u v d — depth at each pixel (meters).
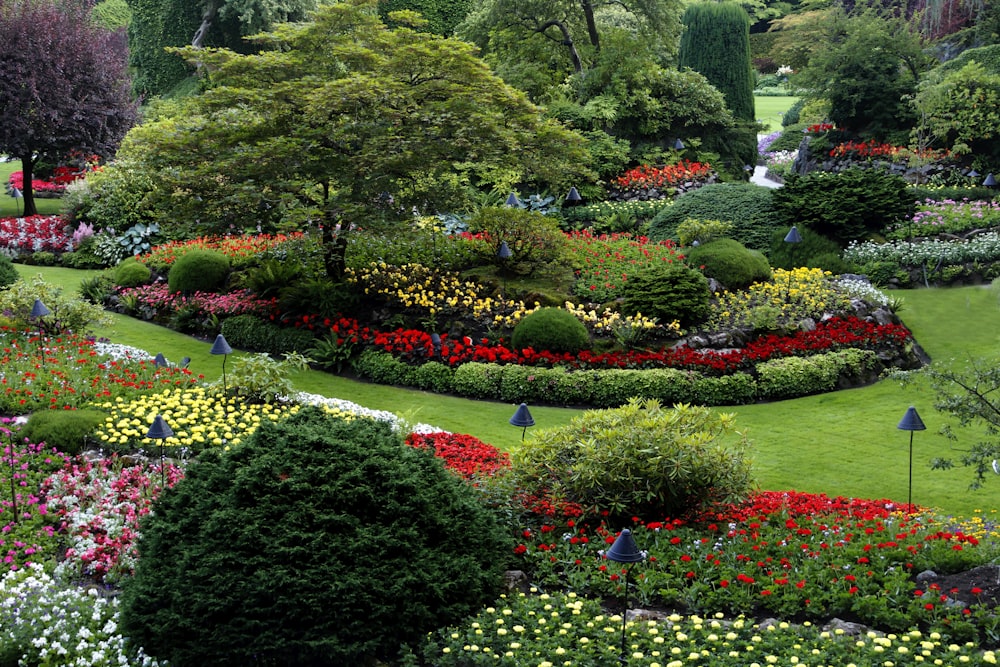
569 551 8.93
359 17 17.78
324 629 6.88
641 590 8.20
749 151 30.69
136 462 11.34
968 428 13.63
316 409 8.47
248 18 40.28
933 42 37.38
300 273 19.14
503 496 9.66
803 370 15.58
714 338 16.56
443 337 17.00
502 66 29.78
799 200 21.25
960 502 11.31
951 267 19.88
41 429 11.63
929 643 6.78
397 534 7.42
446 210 18.17
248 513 7.22
